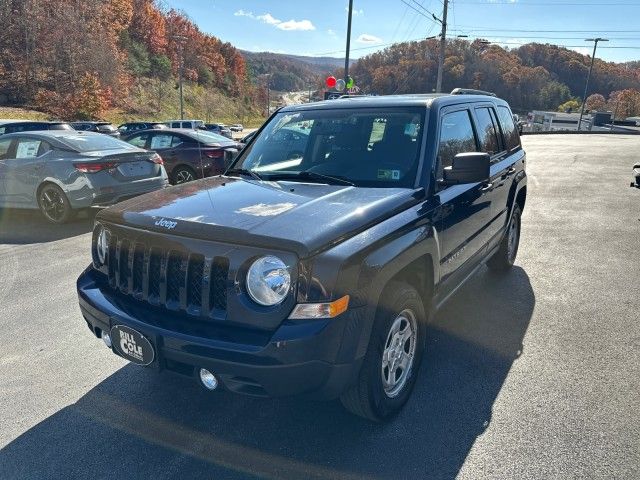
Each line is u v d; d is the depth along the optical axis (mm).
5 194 8070
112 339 2693
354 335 2396
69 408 3070
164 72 78750
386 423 2891
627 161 18094
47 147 7859
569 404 3041
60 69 53375
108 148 8211
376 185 3207
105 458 2629
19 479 2480
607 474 2441
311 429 2855
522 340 3920
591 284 5164
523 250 6492
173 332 2412
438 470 2506
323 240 2340
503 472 2477
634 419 2877
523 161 5562
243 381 2330
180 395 3215
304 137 3750
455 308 4570
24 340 3959
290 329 2250
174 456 2643
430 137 3363
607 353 3684
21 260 6082
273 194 2955
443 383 3307
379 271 2490
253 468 2543
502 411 2988
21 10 53094
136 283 2699
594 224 7992
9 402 3131
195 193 3064
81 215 8219
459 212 3555
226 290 2377
